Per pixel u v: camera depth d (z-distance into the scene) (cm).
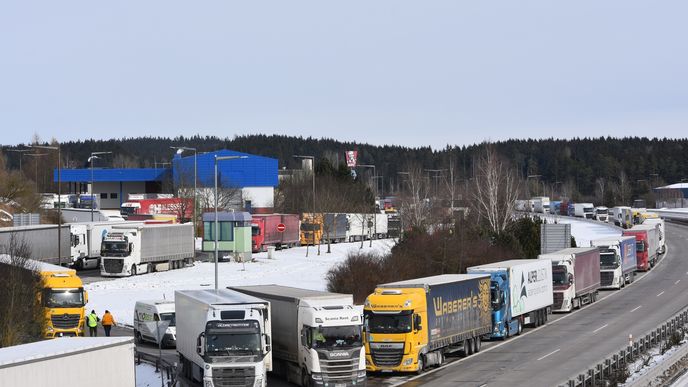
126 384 3250
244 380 3844
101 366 3119
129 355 3266
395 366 4472
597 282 8169
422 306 4566
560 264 7238
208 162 17050
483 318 5378
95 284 8588
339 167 19712
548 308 6869
